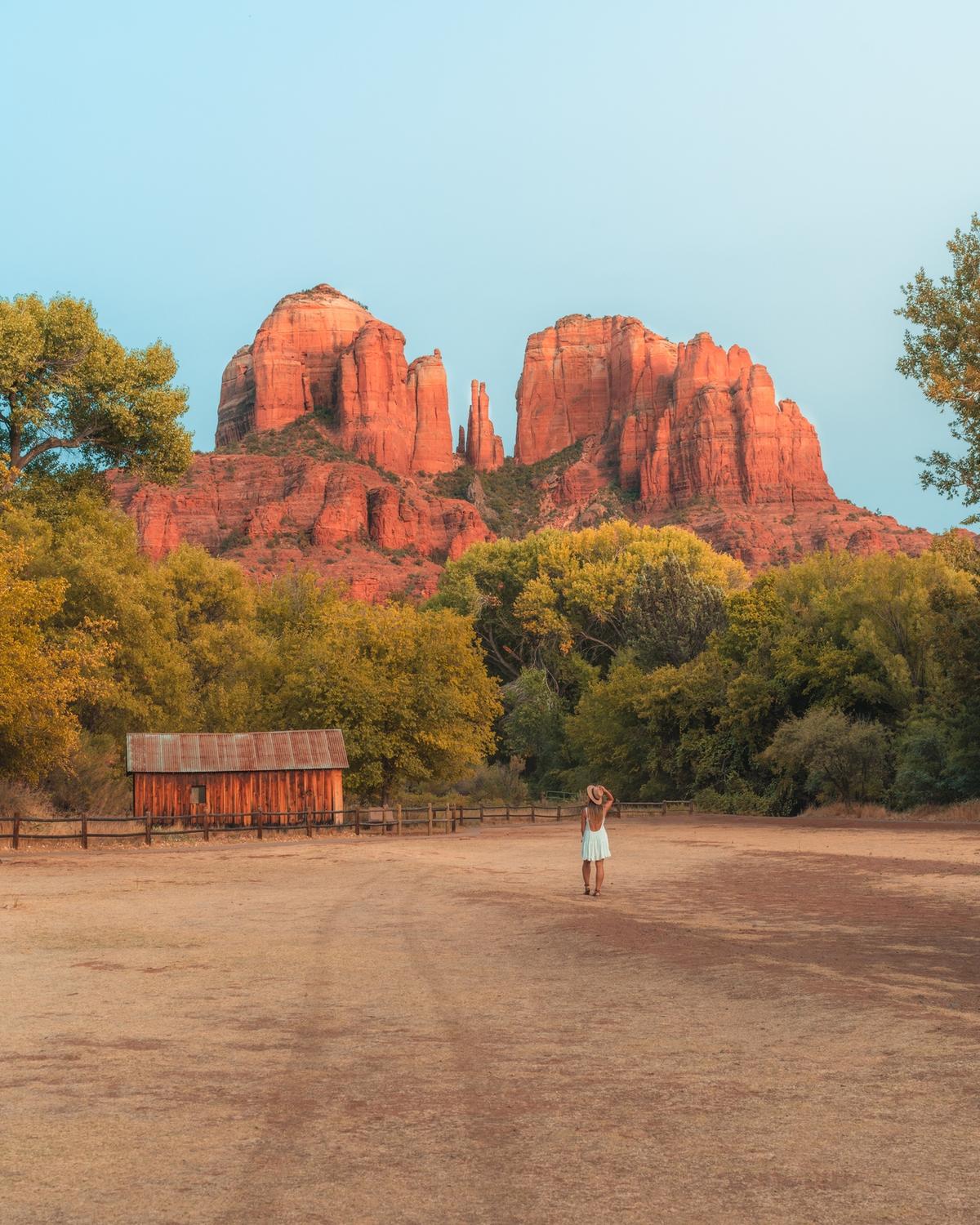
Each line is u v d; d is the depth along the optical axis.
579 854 26.16
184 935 12.77
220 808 36.75
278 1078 6.55
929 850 23.16
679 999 8.75
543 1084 6.35
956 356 29.58
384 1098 6.09
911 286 29.72
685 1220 4.29
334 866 23.08
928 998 8.31
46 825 31.41
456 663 45.06
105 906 15.84
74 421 43.91
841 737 43.88
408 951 11.54
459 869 22.14
